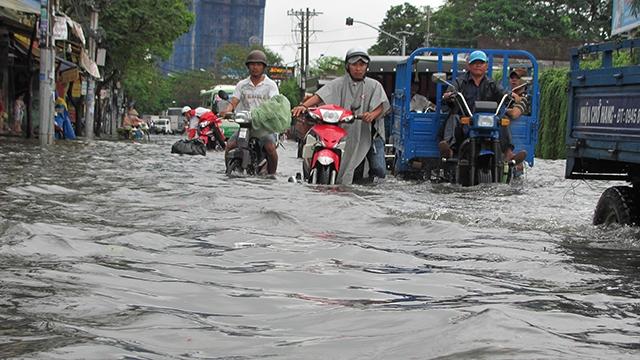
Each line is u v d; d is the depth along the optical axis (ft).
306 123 38.55
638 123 20.84
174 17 161.07
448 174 44.47
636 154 20.97
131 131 155.63
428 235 20.10
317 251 16.53
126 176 37.73
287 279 13.37
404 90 47.09
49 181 32.58
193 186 31.63
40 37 74.33
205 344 8.71
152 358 7.89
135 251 15.58
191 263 14.65
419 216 24.08
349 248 16.88
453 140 41.52
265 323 9.96
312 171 35.94
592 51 24.38
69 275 12.45
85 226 18.75
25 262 13.55
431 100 56.39
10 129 96.02
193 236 18.28
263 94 42.32
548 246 18.83
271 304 11.20
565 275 14.94
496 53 48.16
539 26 237.25
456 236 19.90
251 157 40.78
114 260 14.37
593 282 14.30
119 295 11.16
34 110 100.53
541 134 105.50
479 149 39.22
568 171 25.52
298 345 8.70
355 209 23.95
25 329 8.88
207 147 85.15
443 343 8.32
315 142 36.81
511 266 15.80
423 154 45.60
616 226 22.56
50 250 14.82
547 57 194.90
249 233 18.86
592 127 23.90
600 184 43.73
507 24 236.02
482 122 38.68
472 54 41.83
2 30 88.48
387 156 52.65
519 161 46.34
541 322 9.77
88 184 31.81
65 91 117.39
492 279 14.16
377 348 8.46
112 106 209.56
